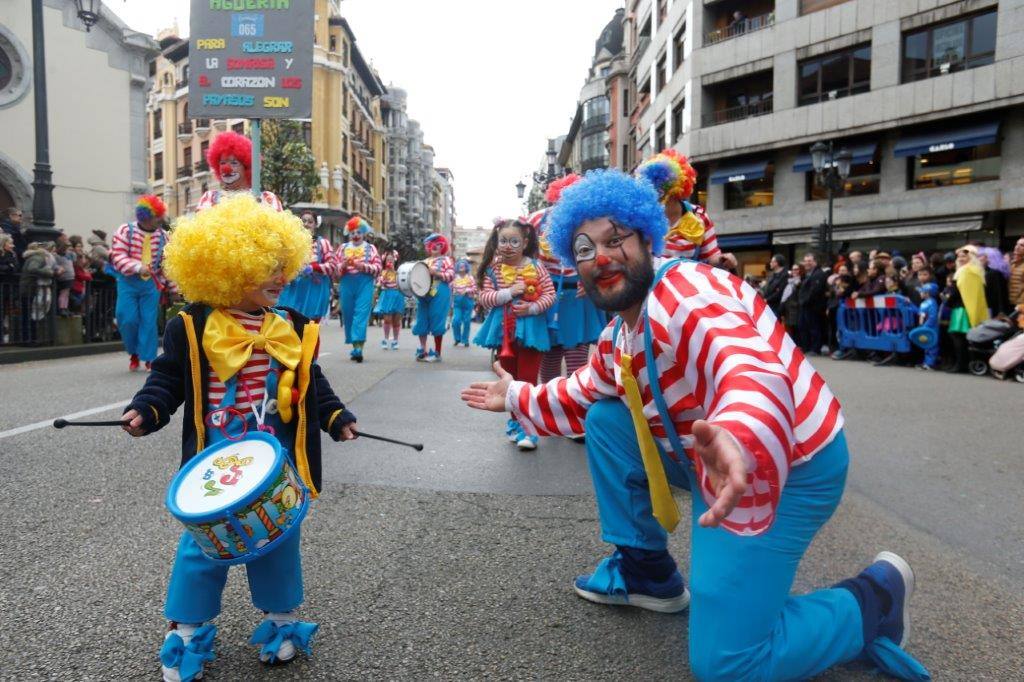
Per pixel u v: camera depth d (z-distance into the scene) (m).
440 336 10.19
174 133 46.75
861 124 22.53
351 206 50.72
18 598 2.49
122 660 2.12
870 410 6.58
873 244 23.08
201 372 2.13
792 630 1.88
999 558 3.09
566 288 5.13
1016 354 8.54
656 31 33.41
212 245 2.07
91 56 23.83
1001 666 2.21
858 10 22.59
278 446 2.00
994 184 20.27
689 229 4.20
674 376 1.99
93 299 11.59
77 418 5.38
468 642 2.29
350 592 2.61
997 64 19.81
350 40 49.22
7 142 22.05
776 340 2.03
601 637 2.34
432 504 3.60
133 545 2.97
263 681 2.04
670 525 2.19
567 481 4.04
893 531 3.38
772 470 1.55
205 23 8.16
